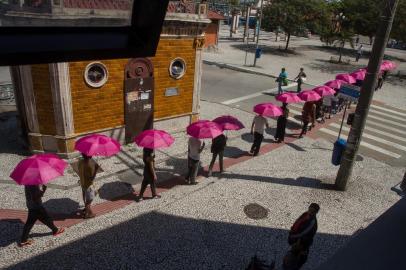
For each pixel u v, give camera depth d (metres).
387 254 3.05
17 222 8.21
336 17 37.84
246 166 11.88
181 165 11.61
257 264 6.48
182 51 13.04
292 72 29.09
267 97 20.81
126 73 11.72
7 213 8.53
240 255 7.66
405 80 29.77
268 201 9.82
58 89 10.32
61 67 10.13
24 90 10.45
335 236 8.51
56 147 11.15
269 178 11.16
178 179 10.70
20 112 11.59
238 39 46.16
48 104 10.60
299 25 37.44
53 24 1.84
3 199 9.09
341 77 18.58
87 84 10.94
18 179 6.77
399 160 13.52
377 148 14.55
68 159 11.17
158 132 9.12
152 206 9.20
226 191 10.20
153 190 9.48
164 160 11.86
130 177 10.62
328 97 17.08
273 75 26.77
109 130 12.03
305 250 6.51
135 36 2.18
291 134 15.23
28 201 7.15
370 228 3.40
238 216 9.03
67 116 10.75
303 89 23.52
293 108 19.02
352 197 10.38
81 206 9.02
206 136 9.51
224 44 40.97
